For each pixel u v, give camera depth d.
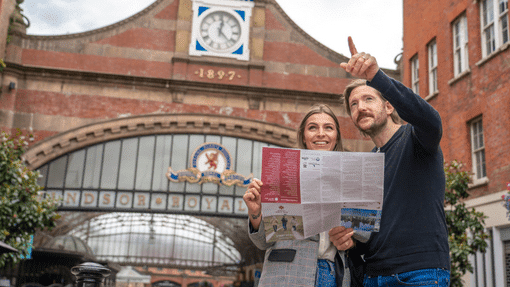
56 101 18.36
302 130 2.97
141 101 18.81
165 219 40.53
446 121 15.06
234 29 19.97
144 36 19.55
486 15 13.59
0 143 12.30
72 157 18.33
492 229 12.46
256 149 19.16
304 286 2.44
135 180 18.36
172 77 19.25
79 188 18.02
